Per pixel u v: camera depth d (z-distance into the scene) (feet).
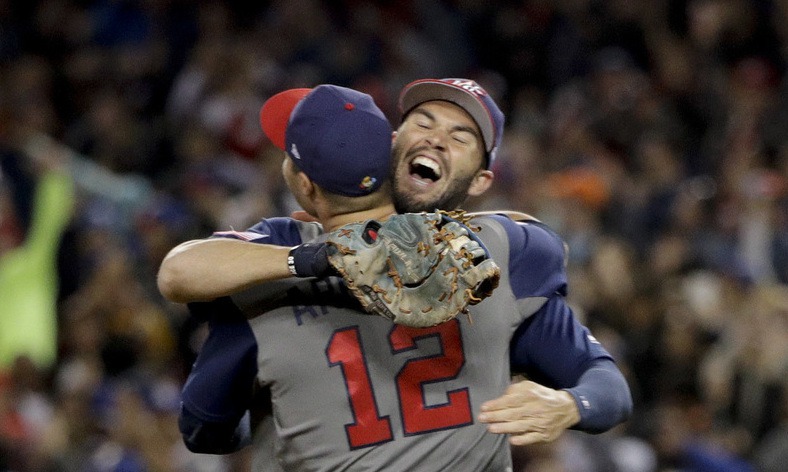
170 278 32.78
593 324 101.96
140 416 82.69
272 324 33.47
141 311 95.96
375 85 136.46
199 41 137.59
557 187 118.52
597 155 130.21
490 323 34.32
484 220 35.76
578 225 113.70
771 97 135.44
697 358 97.71
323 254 31.27
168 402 86.89
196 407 34.40
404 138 36.88
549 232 37.11
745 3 141.38
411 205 37.01
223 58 129.49
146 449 81.92
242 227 104.32
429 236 30.73
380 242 30.78
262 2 144.66
